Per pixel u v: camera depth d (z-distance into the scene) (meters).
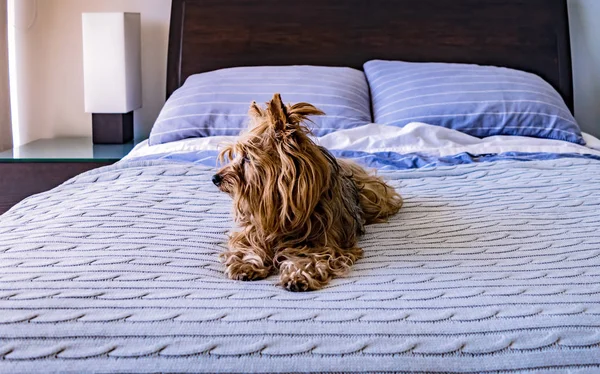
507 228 1.41
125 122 2.88
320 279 1.09
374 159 2.05
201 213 1.49
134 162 1.88
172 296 0.99
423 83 2.52
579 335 0.90
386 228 1.45
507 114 2.39
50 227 1.33
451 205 1.62
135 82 2.90
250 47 2.95
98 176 1.80
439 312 0.94
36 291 0.98
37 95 3.03
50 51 3.02
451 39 2.94
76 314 0.92
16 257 1.14
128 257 1.16
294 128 1.19
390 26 2.95
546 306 0.96
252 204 1.22
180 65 2.95
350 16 2.95
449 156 2.08
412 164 2.02
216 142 2.22
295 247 1.25
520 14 2.94
